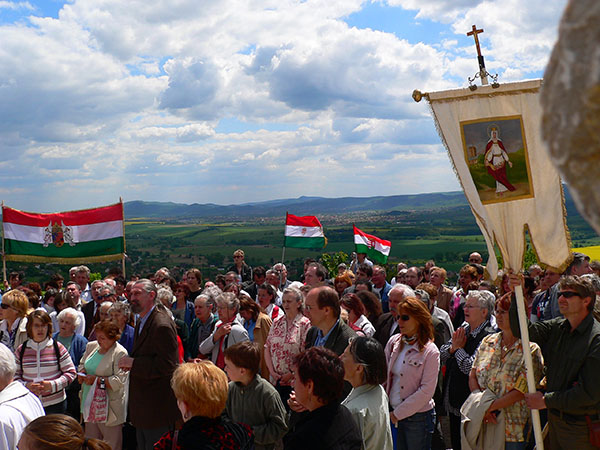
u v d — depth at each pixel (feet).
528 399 13.37
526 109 13.71
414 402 14.93
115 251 39.99
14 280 39.99
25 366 20.20
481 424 15.15
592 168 1.54
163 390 18.58
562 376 13.35
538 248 13.58
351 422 9.73
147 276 39.65
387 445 11.28
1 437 10.88
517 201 13.69
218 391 10.33
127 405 20.98
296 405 13.30
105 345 20.58
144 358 18.48
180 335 24.47
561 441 13.51
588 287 13.11
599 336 12.89
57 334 23.39
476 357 16.24
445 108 14.01
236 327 22.85
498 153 13.78
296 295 20.57
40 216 39.73
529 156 13.71
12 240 39.29
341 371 9.87
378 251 48.70
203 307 25.61
